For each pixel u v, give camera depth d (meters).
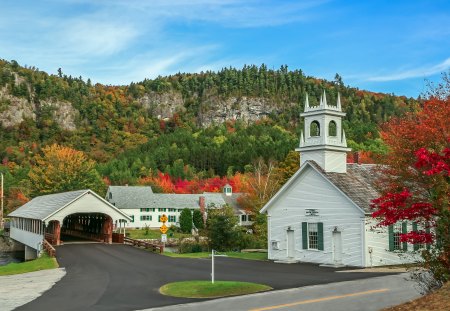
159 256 40.00
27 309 19.03
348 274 27.61
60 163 101.81
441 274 15.43
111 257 39.34
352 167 36.94
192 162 180.25
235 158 172.62
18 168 136.38
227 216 48.44
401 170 18.98
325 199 34.09
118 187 104.88
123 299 20.75
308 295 20.39
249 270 30.12
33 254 60.53
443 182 15.42
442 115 18.14
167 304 19.39
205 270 30.31
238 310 17.59
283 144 177.50
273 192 65.19
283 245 36.47
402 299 18.88
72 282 26.34
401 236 16.09
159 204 102.81
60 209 49.88
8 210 102.12
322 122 35.28
